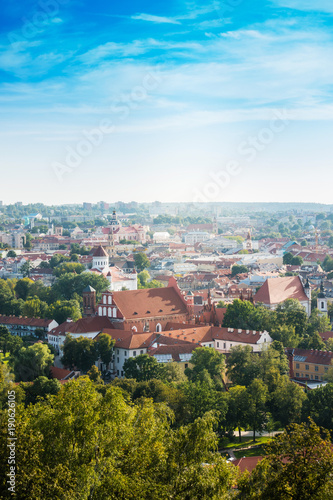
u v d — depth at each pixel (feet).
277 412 615.98
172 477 320.91
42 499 286.87
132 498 302.25
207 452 336.49
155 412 380.58
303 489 286.05
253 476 310.24
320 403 593.83
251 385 617.62
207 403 580.71
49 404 376.68
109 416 341.62
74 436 331.36
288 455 307.37
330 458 292.81
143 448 334.03
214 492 309.42
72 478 301.22
